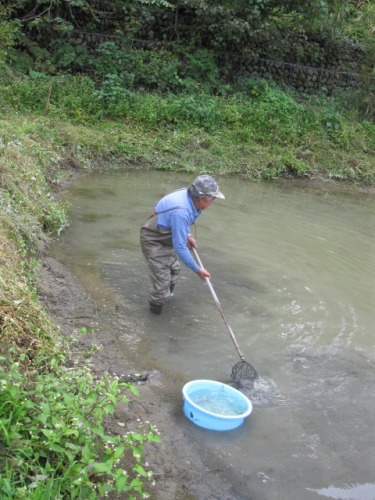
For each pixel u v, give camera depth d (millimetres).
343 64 16453
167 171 10609
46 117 10391
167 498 2789
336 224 8344
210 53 14125
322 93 15680
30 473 2518
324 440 3393
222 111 12805
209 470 3029
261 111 12992
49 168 8453
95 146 10297
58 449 2500
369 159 12906
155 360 4023
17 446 2531
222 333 4539
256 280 5684
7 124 8398
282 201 9500
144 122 11914
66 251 5805
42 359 3240
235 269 5906
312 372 4121
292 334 4645
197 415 3320
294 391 3859
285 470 3102
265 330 4664
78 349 3910
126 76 12547
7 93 10742
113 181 9211
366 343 4648
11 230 5152
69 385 3072
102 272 5402
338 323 4938
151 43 13844
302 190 10805
